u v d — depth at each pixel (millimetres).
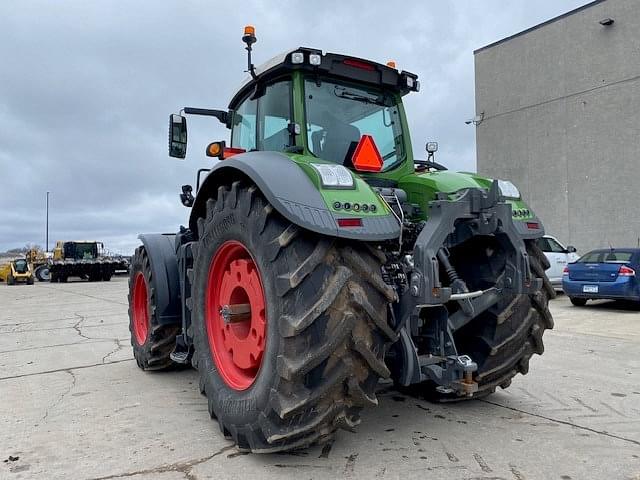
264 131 3854
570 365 5254
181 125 4359
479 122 20109
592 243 16734
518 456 2975
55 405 4133
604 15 16281
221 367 3299
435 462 2898
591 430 3396
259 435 2820
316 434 2721
